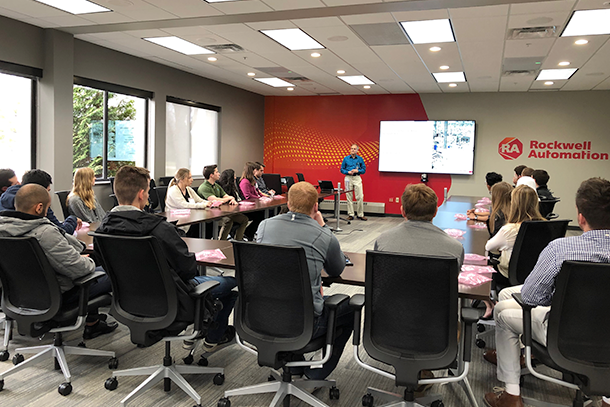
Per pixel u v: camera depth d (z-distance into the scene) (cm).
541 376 198
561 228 301
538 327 206
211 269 502
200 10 500
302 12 494
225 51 690
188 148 932
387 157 1081
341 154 1129
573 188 967
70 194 411
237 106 1061
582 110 948
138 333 230
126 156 782
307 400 225
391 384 265
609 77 793
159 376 244
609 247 180
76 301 257
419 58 693
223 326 288
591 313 180
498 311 235
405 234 216
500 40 574
